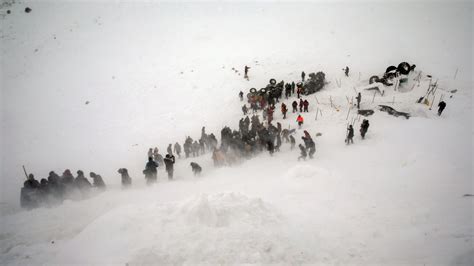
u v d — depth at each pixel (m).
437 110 20.64
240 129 20.55
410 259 7.25
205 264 6.77
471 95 22.00
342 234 8.65
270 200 11.38
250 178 15.15
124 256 6.97
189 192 13.78
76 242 8.23
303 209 10.31
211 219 7.95
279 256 7.20
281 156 17.97
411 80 23.59
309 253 7.64
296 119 21.89
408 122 19.56
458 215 8.82
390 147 16.62
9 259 8.71
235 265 6.77
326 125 20.84
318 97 24.20
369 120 20.53
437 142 16.39
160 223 8.00
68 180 14.96
